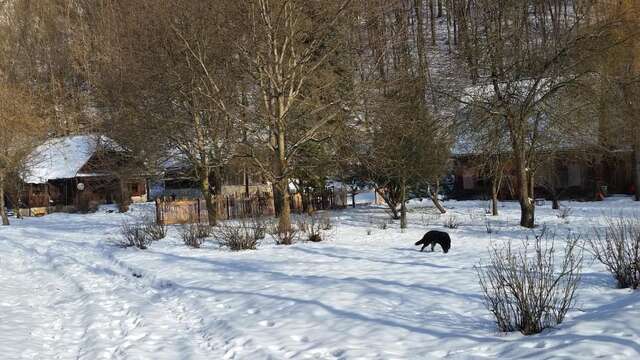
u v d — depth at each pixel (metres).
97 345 8.74
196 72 24.22
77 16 55.62
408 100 24.95
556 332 7.12
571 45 22.30
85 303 12.20
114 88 28.83
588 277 10.97
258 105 24.55
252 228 21.45
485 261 13.99
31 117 44.97
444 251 16.25
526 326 7.44
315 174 30.08
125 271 16.03
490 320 8.25
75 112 54.88
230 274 13.84
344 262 14.82
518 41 23.23
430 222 27.17
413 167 24.53
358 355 7.00
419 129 24.50
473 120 24.02
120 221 35.09
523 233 21.53
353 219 29.11
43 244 24.78
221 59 24.80
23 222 39.72
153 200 50.97
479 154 27.75
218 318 9.73
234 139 24.52
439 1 34.19
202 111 25.45
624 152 36.56
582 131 25.12
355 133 24.59
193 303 11.16
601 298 9.10
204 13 24.41
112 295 12.93
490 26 23.48
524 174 24.03
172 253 18.56
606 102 23.25
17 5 66.88
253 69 24.00
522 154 23.97
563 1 25.64
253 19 23.34
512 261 10.49
